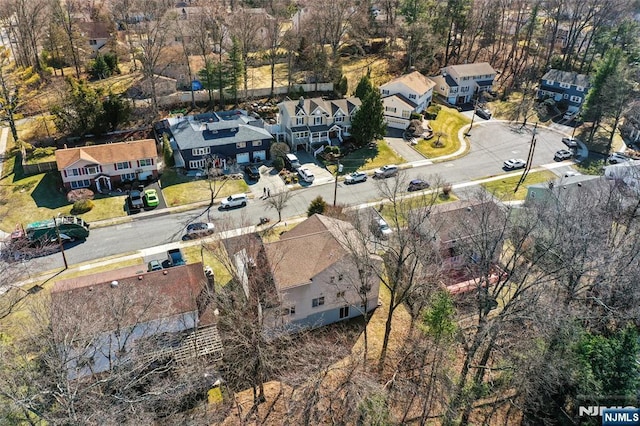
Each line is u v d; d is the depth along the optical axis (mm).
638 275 30438
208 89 74000
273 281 34531
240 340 30641
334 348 33062
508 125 78750
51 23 82188
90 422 22109
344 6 89625
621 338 28109
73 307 28391
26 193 54406
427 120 78000
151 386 27719
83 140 65625
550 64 93625
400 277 34250
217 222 50250
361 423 27828
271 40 88000
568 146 71625
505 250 39938
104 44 93562
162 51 78812
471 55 98562
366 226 44969
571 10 99500
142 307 31078
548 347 28156
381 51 97312
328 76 83688
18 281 39031
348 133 69562
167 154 60156
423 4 92812
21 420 22422
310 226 39938
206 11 84688
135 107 73000
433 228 39250
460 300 37562
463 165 65688
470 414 30266
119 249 46062
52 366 22328
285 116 67750
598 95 73312
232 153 62781
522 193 58625
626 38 90188
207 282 36031
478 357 33062
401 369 32688
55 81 76688
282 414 30062
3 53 90625
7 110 64562
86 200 52312
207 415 28953
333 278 35750
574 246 30391
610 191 38812
